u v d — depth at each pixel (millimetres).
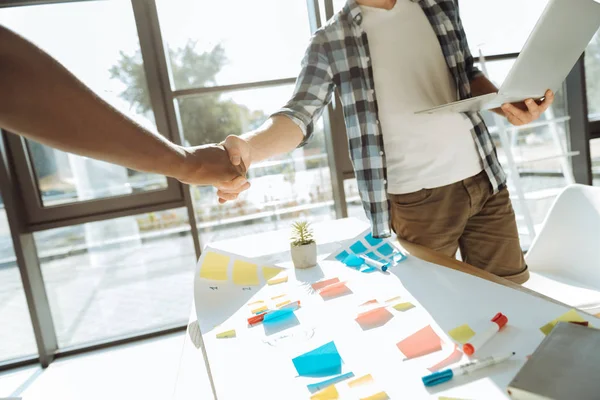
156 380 1699
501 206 1102
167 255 2363
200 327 736
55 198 2027
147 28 1967
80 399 1643
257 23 2113
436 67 1076
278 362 562
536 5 2359
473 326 563
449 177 1039
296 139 1010
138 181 2068
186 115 2113
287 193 2336
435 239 1070
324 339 606
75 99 369
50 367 1977
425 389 449
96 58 1996
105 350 2074
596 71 2465
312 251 977
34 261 2018
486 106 932
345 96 1068
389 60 1042
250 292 882
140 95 2039
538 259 1336
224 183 700
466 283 719
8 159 1923
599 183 2545
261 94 2162
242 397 490
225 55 2102
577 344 437
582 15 754
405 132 1046
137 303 2334
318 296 782
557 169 2525
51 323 2094
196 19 2059
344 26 1049
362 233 1131
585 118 2383
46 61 351
